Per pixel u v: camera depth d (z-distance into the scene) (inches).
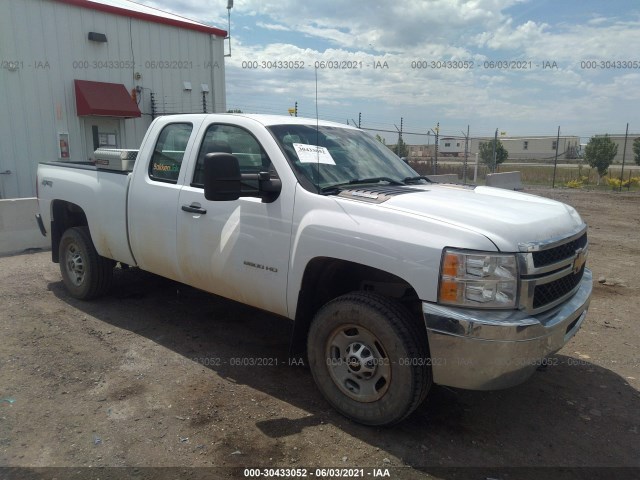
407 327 123.5
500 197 151.4
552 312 126.6
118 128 610.2
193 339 188.1
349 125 193.2
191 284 175.3
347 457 122.0
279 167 148.6
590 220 498.3
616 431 137.0
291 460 120.3
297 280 140.6
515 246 116.7
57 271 274.8
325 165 153.8
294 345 147.3
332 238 132.1
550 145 2111.2
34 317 204.8
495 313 115.3
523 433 134.9
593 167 1080.8
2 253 314.2
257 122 159.3
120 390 149.9
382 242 123.9
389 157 183.2
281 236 143.6
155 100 637.3
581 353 186.9
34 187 546.6
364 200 135.3
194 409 140.7
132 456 120.3
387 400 127.3
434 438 131.0
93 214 205.2
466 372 116.6
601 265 317.1
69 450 122.0
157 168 183.5
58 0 538.3
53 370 161.0
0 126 515.8
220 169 133.7
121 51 597.9
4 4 504.7
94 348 178.1
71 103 565.0
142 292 238.5
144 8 676.1
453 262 115.3
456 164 1248.2
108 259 218.1
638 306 237.9
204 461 119.1
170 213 172.9
